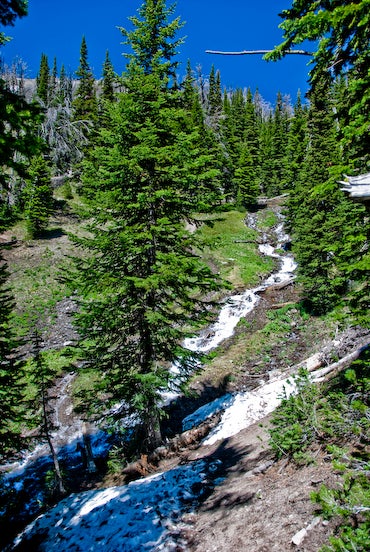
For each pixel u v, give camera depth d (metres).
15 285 31.75
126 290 11.53
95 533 7.78
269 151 65.06
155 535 7.04
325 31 5.87
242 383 18.06
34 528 9.39
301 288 29.00
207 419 14.88
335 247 7.18
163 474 10.05
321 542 4.84
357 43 5.98
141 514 7.94
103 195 11.48
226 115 74.50
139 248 11.48
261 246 41.81
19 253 36.97
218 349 22.59
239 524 6.32
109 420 12.58
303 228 25.81
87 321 11.33
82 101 61.69
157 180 12.36
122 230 11.94
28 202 40.12
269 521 5.91
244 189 51.78
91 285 11.61
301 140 53.00
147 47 12.88
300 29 5.92
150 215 12.41
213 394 17.98
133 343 12.99
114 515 8.26
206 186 12.73
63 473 14.47
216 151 48.47
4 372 11.34
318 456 6.91
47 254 37.16
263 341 22.12
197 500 8.10
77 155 52.75
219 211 12.65
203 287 12.57
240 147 55.47
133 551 6.76
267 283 32.25
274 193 61.28
